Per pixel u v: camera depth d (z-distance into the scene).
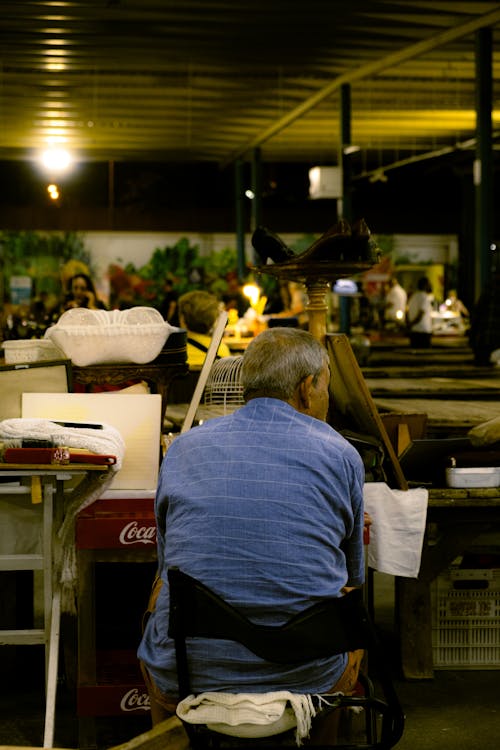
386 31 12.39
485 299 12.59
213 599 2.27
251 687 2.32
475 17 11.59
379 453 3.92
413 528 3.81
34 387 3.65
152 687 2.56
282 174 27.78
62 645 3.98
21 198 27.17
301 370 2.56
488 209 12.50
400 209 27.30
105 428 3.36
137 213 26.34
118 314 3.88
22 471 3.19
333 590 2.38
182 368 3.98
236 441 2.47
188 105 17.30
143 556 3.38
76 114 18.16
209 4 11.38
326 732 2.56
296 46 13.34
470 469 4.00
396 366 13.60
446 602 4.27
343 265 3.89
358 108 17.66
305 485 2.40
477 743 3.56
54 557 3.35
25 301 26.52
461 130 19.97
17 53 13.73
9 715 3.78
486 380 10.12
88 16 11.98
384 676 2.32
